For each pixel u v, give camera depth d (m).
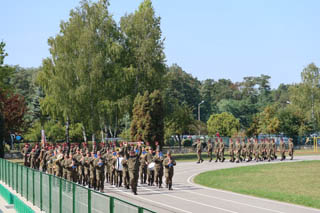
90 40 54.56
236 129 89.31
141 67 58.97
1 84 58.94
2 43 58.81
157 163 24.50
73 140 73.25
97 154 22.44
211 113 127.25
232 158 45.38
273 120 81.12
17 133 60.72
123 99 55.50
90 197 10.39
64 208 13.06
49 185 15.26
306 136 81.56
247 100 133.00
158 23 60.28
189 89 121.69
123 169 23.73
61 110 56.00
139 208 7.64
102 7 57.81
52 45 58.50
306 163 41.94
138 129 52.06
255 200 19.69
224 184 26.00
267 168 36.75
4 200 21.81
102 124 58.81
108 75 57.09
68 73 54.53
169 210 16.97
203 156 59.91
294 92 93.94
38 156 34.59
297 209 17.16
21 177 21.58
